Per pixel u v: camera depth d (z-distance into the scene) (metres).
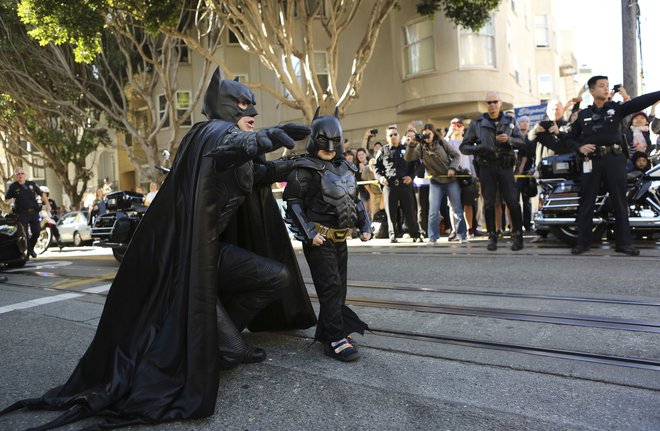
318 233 3.26
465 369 3.01
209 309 2.63
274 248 3.60
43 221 14.34
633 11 11.48
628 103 5.98
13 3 17.75
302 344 3.66
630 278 4.90
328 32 14.36
